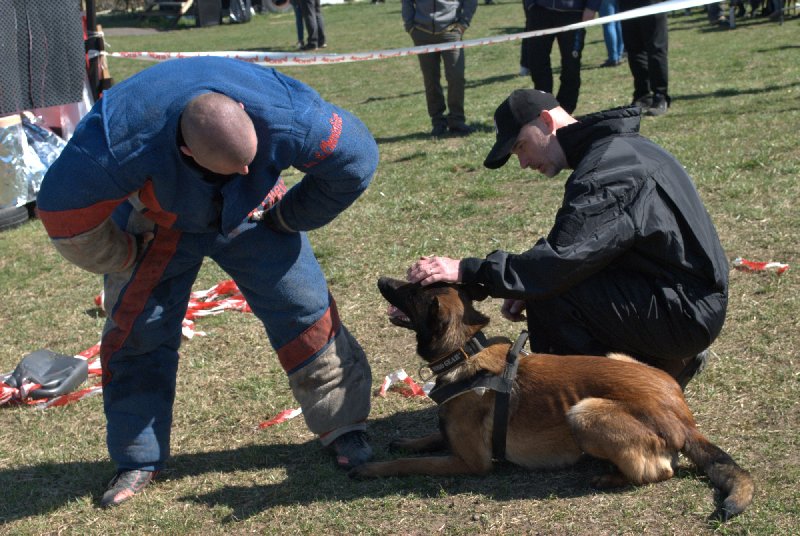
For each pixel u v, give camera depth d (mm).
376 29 24219
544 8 9281
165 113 2785
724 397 3766
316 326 3580
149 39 25359
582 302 3414
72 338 5512
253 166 2934
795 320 4359
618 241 3189
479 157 8500
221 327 5379
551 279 3209
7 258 7238
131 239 3238
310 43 20516
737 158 7090
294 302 3510
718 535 2811
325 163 3031
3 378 4785
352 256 6230
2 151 7977
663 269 3338
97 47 9461
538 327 3674
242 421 4230
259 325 5363
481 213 6781
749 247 5398
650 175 3295
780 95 9469
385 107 12461
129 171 2809
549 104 3598
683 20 19484
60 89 8133
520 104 3592
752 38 15008
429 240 6320
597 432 3078
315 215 3283
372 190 7816
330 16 29750
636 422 3055
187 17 31547
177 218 3100
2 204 8094
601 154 3336
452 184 7707
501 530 3016
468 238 6258
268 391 4484
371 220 6965
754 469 3176
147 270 3311
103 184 2826
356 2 34750
